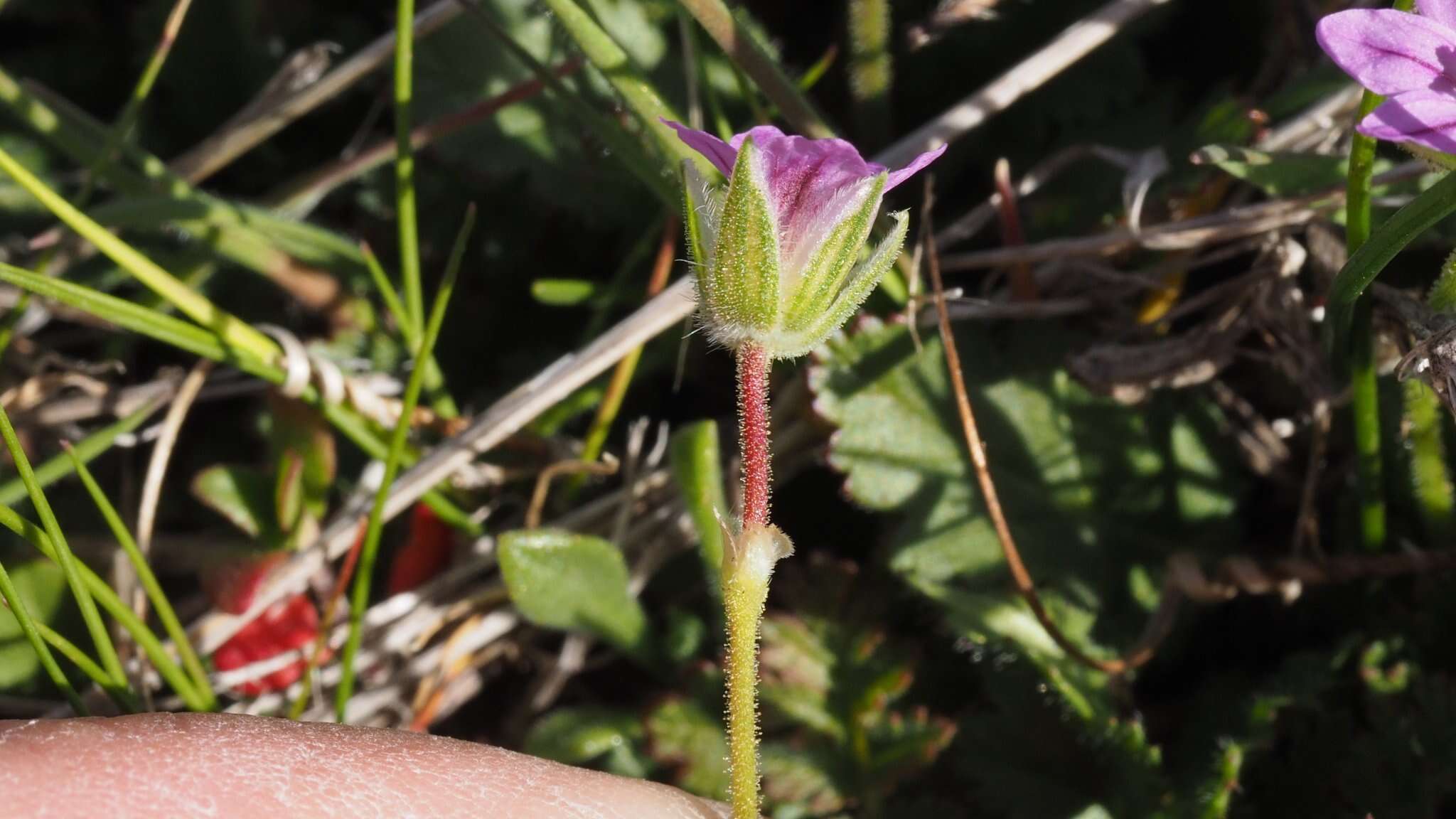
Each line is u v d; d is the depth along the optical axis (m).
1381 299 0.09
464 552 0.11
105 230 0.10
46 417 0.11
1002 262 0.11
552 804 0.07
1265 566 0.10
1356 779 0.09
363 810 0.07
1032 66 0.11
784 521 0.11
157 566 0.11
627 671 0.11
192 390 0.11
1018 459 0.10
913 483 0.10
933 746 0.10
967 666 0.10
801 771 0.10
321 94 0.11
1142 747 0.09
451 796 0.07
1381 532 0.10
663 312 0.10
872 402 0.10
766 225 0.07
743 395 0.08
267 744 0.07
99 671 0.09
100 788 0.07
